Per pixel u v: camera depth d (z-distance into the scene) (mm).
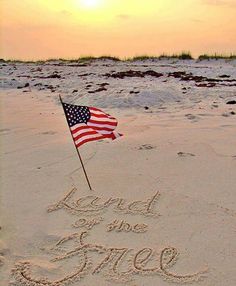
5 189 1866
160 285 1215
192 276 1245
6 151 2434
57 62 10359
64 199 1752
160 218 1578
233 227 1490
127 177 1953
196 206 1652
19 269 1293
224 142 2449
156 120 3105
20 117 3453
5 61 11133
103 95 3990
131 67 8000
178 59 9531
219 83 5176
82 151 2354
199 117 3146
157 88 4219
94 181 1918
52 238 1463
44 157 2285
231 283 1207
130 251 1379
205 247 1380
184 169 2033
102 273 1277
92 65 8992
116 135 1788
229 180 1882
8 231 1509
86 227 1534
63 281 1244
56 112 3646
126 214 1618
